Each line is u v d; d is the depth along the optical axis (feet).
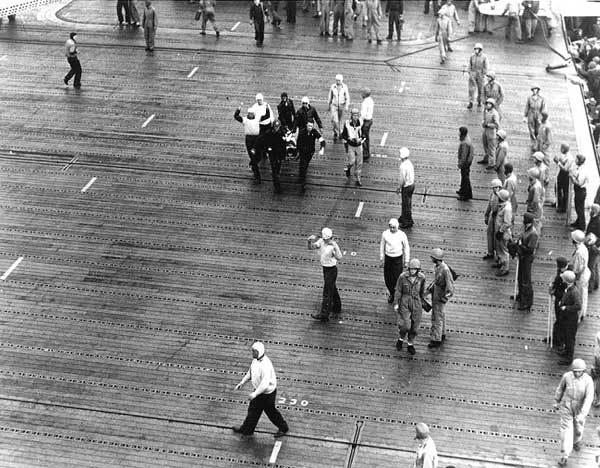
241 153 91.56
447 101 101.40
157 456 55.16
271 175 87.61
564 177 78.79
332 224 79.36
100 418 58.18
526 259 66.74
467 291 70.49
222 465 54.49
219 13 128.26
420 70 109.19
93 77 107.86
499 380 61.41
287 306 69.05
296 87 104.58
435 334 63.93
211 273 73.00
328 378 61.57
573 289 60.39
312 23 125.08
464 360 63.26
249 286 71.36
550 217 80.38
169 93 103.71
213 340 65.36
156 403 59.47
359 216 80.48
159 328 66.69
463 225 79.05
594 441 56.29
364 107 86.99
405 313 62.44
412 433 56.80
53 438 56.59
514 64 110.42
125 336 65.82
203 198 83.66
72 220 80.28
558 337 63.16
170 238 77.66
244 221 79.97
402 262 67.15
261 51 115.14
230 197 83.82
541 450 55.57
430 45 116.78
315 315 67.67
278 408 58.80
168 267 73.77
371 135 93.97
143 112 99.45
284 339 65.41
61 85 106.01
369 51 115.03
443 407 59.00
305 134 81.51
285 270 73.31
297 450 55.57
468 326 66.69
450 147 91.71
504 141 81.61
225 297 70.08
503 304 69.05
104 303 69.46
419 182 85.66
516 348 64.44
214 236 77.87
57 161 89.76
